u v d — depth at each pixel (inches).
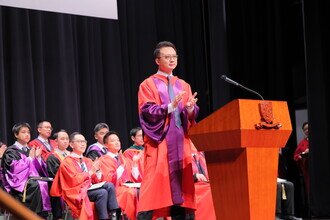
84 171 256.7
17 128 265.4
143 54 372.8
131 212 240.1
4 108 315.3
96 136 297.3
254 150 119.4
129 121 367.9
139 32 373.4
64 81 340.5
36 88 331.9
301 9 332.5
